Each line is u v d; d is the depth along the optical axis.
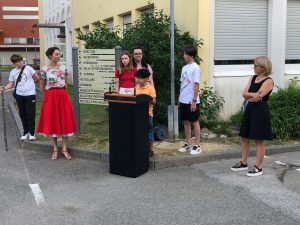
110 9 15.64
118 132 6.31
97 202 5.33
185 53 7.20
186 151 7.41
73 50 8.56
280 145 7.96
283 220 4.75
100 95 8.48
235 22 9.78
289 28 10.45
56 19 29.36
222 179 6.21
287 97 8.74
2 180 6.23
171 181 6.13
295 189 5.78
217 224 4.65
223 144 7.98
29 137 8.43
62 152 7.55
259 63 6.10
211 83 9.44
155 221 4.74
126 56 7.18
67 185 5.99
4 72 47.19
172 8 8.06
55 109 7.23
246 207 5.13
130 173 6.30
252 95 6.09
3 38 77.56
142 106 6.33
